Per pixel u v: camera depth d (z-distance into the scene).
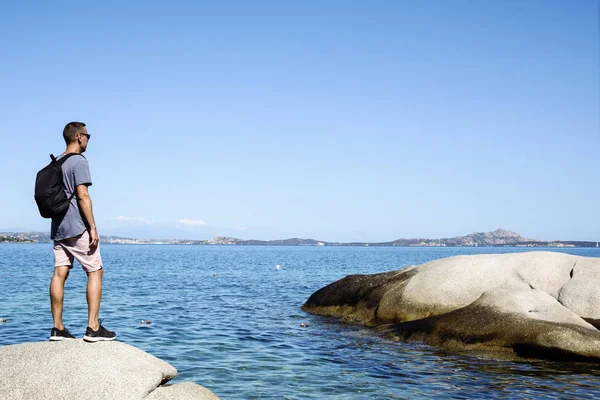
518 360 13.89
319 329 18.83
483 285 17.53
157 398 7.62
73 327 18.83
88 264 8.25
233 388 11.70
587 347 13.41
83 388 7.23
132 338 17.05
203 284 38.41
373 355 14.71
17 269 51.56
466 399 10.91
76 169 8.10
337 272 57.03
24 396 7.03
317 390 11.58
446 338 15.48
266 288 35.91
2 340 16.61
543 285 17.08
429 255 151.12
